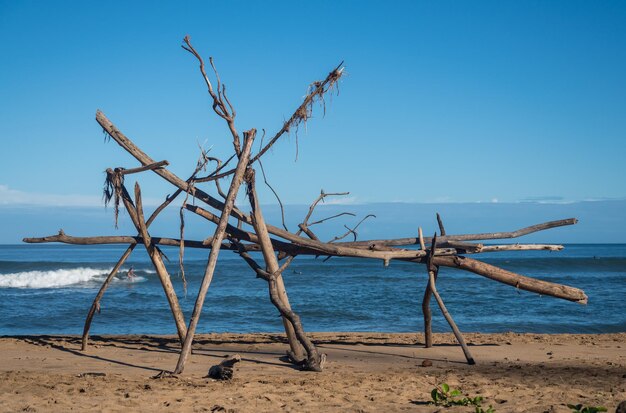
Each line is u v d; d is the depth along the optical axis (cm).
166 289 1090
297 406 663
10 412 628
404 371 935
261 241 1030
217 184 1052
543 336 1397
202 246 1089
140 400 684
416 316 2092
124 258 1113
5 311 2131
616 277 4025
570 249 13938
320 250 1062
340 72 995
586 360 1055
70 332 1717
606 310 2242
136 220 1061
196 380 820
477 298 2606
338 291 2958
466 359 1068
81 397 697
